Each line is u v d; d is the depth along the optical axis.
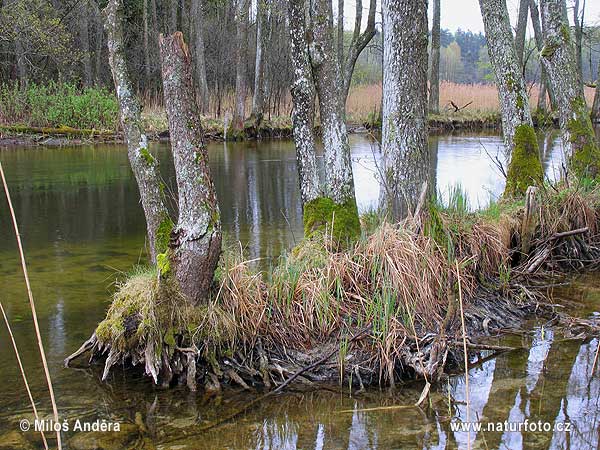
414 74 6.12
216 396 4.57
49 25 26.02
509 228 7.43
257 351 4.89
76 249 8.54
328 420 4.21
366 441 3.92
